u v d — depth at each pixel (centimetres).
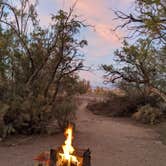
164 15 1121
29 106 1730
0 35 1895
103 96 4747
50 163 612
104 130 2227
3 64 1880
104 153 1358
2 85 1766
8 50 1898
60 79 2081
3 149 1339
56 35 2017
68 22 2014
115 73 2511
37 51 2002
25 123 1708
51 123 1916
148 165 1184
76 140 1666
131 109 3578
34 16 2034
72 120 1998
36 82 1959
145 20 1139
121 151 1430
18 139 1590
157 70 2077
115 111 3662
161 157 1348
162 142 1784
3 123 1588
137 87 3425
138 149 1517
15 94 1809
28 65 1994
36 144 1488
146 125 2795
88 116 3512
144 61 1889
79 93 2202
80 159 596
